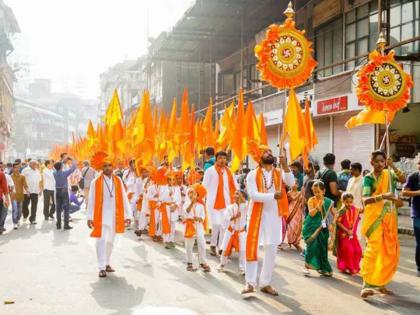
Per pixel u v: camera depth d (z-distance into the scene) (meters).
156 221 12.67
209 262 9.92
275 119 25.33
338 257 9.05
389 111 8.12
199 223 9.03
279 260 10.16
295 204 11.43
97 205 8.64
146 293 7.35
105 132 15.63
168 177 11.66
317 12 23.27
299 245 11.87
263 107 27.05
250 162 25.91
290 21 7.49
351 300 7.12
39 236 13.26
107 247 8.84
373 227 7.33
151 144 14.25
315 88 21.11
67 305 6.70
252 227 7.32
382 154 7.53
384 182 7.45
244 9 25.67
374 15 19.44
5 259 9.88
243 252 8.67
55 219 17.66
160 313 6.33
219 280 8.27
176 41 32.84
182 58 37.41
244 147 11.27
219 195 10.46
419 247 8.77
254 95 28.83
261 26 28.64
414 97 17.08
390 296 7.36
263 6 24.62
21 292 7.36
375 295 7.42
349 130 19.58
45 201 17.38
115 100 15.47
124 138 15.61
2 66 52.78
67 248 11.26
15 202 15.05
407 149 18.52
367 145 18.53
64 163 18.81
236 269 9.20
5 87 55.25
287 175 7.48
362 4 20.05
